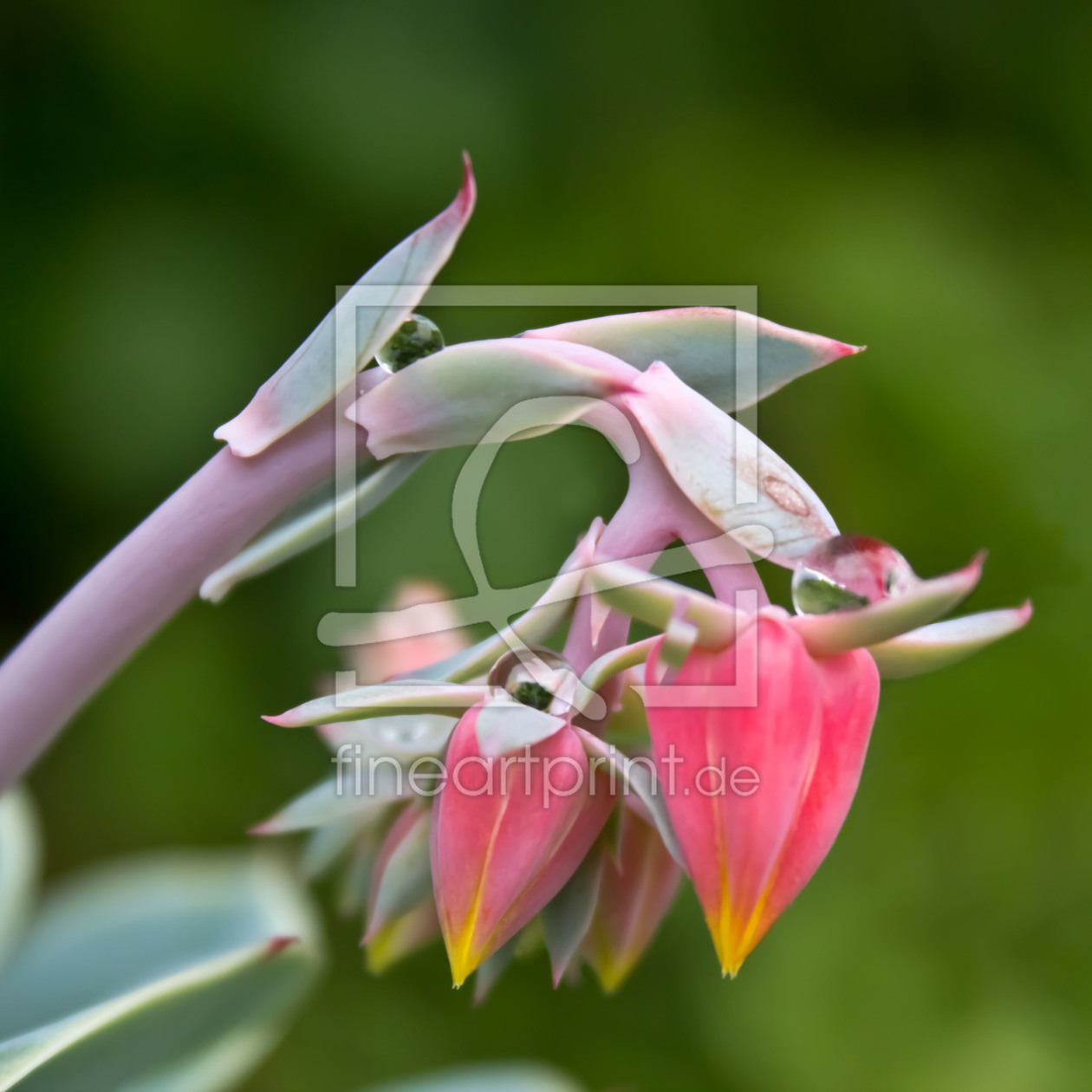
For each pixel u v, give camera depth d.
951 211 0.70
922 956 0.62
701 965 0.63
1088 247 0.70
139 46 0.66
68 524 0.66
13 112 0.66
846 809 0.26
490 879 0.26
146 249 0.65
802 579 0.26
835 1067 0.60
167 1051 0.30
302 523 0.27
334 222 0.67
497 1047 0.62
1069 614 0.64
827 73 0.74
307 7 0.68
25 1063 0.27
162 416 0.64
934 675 0.65
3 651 0.66
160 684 0.64
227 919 0.38
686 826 0.26
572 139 0.70
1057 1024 0.61
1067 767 0.63
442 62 0.69
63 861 0.63
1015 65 0.74
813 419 0.65
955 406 0.64
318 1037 0.61
